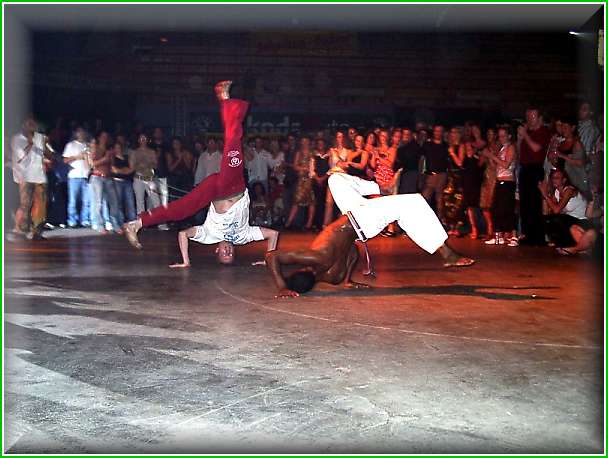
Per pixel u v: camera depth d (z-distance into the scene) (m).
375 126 20.30
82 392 4.46
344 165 13.58
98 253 10.68
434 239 7.32
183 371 4.88
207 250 11.12
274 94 20.11
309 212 14.47
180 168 14.98
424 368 4.95
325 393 4.44
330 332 5.91
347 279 7.89
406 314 6.59
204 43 19.89
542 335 5.85
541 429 3.88
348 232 7.41
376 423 3.96
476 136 13.45
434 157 13.50
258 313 6.60
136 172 14.20
